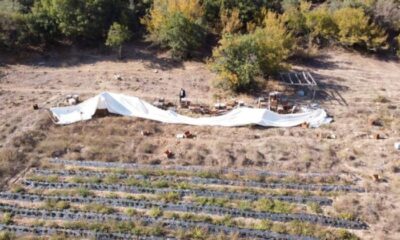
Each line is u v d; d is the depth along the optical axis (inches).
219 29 1542.8
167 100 1190.3
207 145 986.1
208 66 1342.3
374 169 920.3
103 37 1520.7
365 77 1397.6
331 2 1710.1
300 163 927.7
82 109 1105.4
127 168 902.4
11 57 1422.2
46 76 1321.4
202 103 1181.1
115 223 740.0
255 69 1232.8
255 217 769.6
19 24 1446.9
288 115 1095.6
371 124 1104.8
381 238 722.2
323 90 1285.7
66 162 917.2
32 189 827.4
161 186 842.8
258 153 955.3
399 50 1537.9
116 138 1007.6
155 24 1462.8
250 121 1071.0
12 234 710.5
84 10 1461.6
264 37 1280.8
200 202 800.9
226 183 861.2
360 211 784.9
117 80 1296.8
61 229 724.7
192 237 716.0
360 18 1539.1
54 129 1037.2
